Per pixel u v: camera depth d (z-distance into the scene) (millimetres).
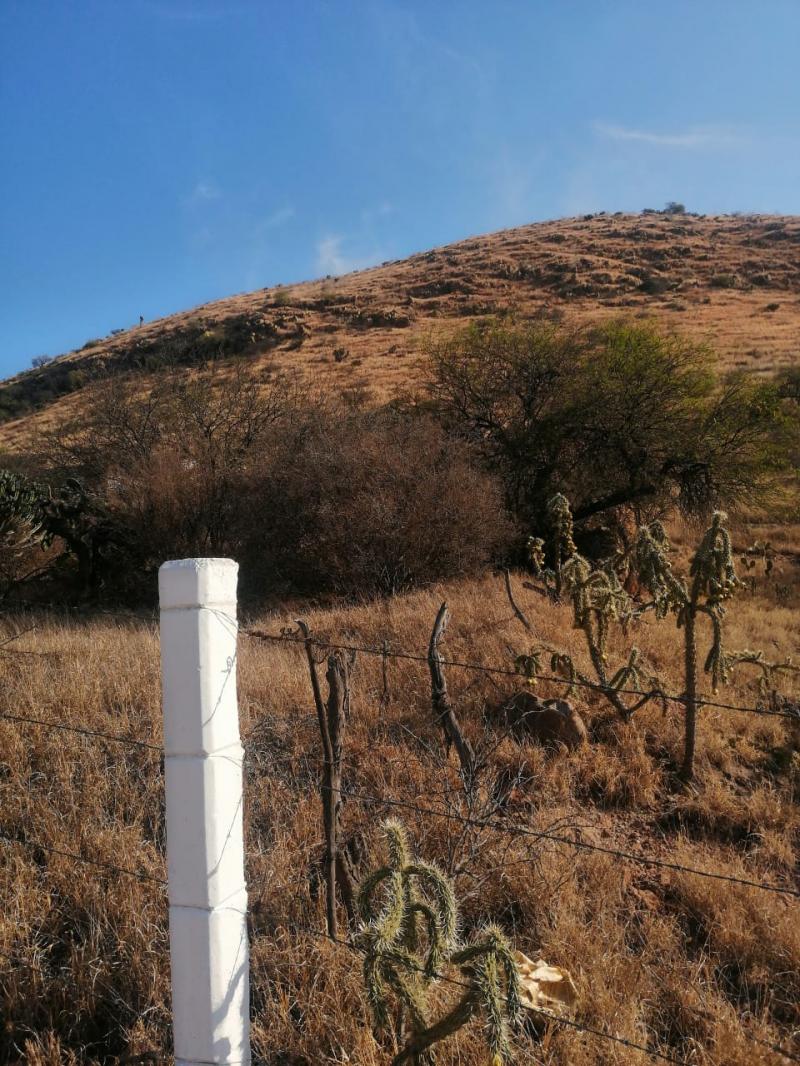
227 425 19078
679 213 85750
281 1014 3074
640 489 15844
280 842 4012
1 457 21953
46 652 7129
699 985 3385
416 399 18750
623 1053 2881
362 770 4961
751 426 15891
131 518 15648
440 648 7301
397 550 12180
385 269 73812
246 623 9781
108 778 4688
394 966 2379
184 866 2451
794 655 8523
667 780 5434
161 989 3242
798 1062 2951
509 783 5098
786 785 5457
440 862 3984
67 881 3811
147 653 6941
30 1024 3150
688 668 5410
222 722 2473
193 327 49594
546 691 6246
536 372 17094
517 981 2211
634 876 4277
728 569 5340
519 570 13352
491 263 59094
